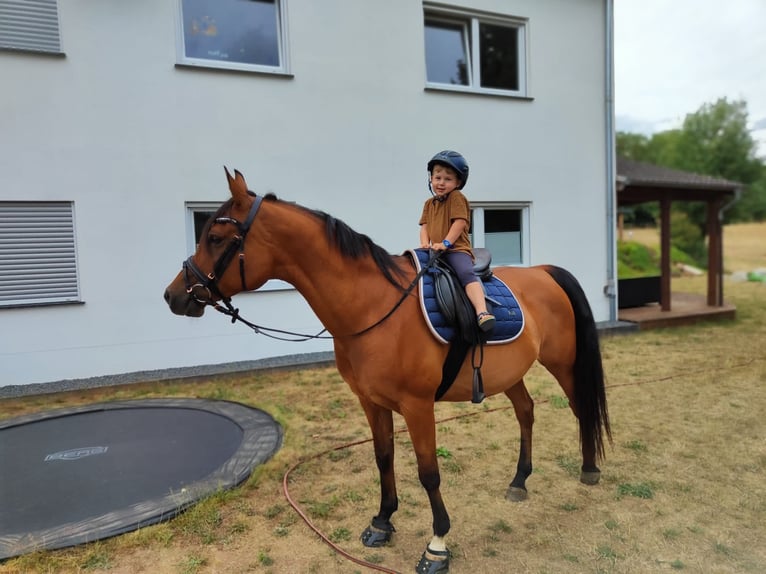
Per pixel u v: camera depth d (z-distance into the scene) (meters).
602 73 9.04
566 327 3.29
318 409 5.09
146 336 6.36
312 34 6.96
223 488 3.33
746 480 3.51
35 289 5.93
